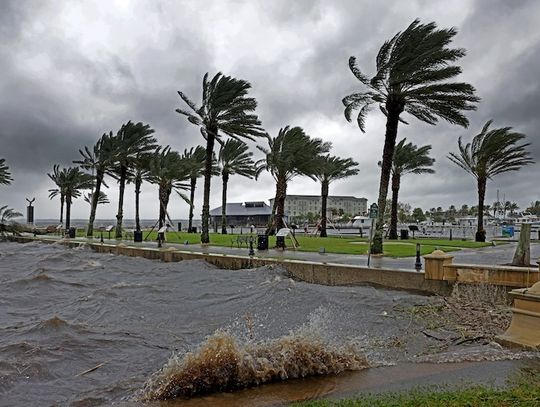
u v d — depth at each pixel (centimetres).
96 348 859
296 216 14225
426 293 1468
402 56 2298
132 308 1271
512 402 462
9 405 595
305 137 4034
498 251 2778
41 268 2255
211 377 579
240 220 10019
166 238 4169
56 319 1033
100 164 5084
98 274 2138
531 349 715
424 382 557
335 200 16988
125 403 550
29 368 732
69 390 648
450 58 2219
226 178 5709
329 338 847
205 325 1087
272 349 640
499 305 1236
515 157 3922
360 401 487
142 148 4862
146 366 758
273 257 2234
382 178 2483
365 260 2077
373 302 1346
